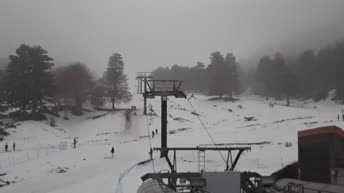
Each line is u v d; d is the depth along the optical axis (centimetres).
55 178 3619
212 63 13438
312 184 1692
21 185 3397
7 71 8919
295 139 5203
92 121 9088
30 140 6869
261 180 1511
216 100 12238
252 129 6531
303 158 2188
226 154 4403
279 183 1872
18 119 8512
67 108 9744
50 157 4756
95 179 3238
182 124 8206
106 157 4525
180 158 4062
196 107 10762
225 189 1498
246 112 10069
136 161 4031
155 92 3609
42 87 8938
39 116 8712
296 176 2802
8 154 5253
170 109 9875
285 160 3866
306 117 8581
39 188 3225
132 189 2306
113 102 10156
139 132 7694
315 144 2142
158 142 5694
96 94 10444
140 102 11119
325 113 9981
